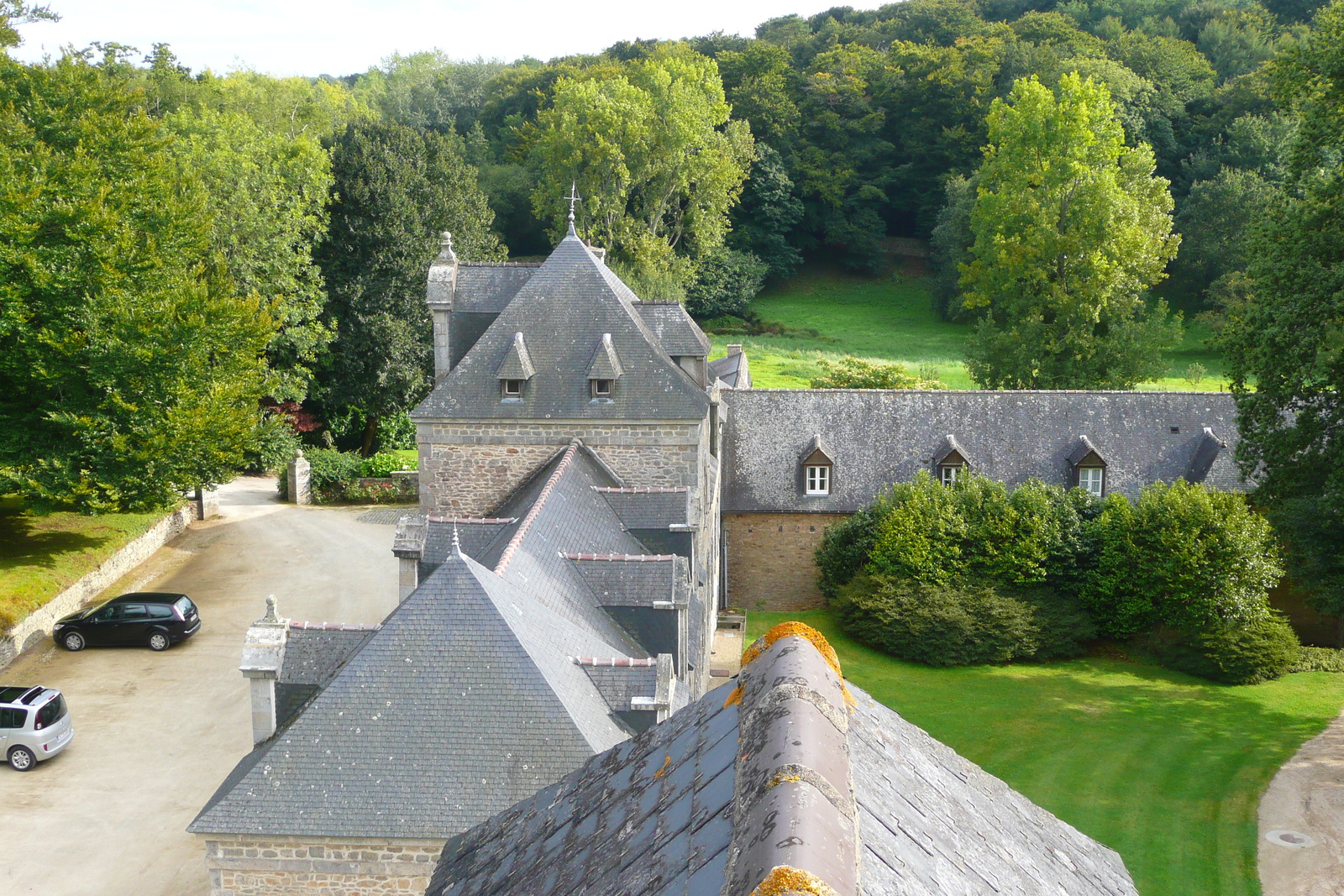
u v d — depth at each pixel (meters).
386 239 58.25
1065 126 58.06
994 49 106.12
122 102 41.50
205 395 37.78
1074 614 38.38
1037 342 59.59
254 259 53.91
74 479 34.69
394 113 127.06
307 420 59.44
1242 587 36.41
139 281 37.38
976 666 37.59
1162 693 34.97
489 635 16.50
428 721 15.90
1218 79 101.56
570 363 30.62
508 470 30.45
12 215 34.03
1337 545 32.97
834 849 4.39
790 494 43.19
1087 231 58.25
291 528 48.91
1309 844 24.97
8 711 26.94
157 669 33.09
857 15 138.12
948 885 5.30
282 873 15.52
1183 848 24.84
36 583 35.62
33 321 35.56
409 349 58.97
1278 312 31.77
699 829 5.46
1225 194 81.75
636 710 17.09
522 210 100.62
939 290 98.12
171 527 46.88
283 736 15.93
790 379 75.56
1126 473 42.56
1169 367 68.00
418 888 15.43
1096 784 28.19
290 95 92.81
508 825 8.16
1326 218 31.34
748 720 6.02
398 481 54.59
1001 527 38.72
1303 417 33.03
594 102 82.94
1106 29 110.88
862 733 6.61
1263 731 31.70
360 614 37.50
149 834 24.22
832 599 42.12
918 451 43.62
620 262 81.50
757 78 108.44
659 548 25.33
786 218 104.44
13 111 38.25
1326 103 31.97
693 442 29.88
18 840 23.83
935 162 108.06
